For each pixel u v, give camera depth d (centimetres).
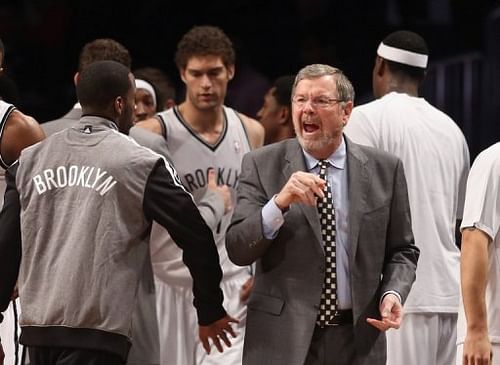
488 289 1245
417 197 1496
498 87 2548
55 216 1188
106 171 1177
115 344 1166
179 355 1652
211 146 1667
